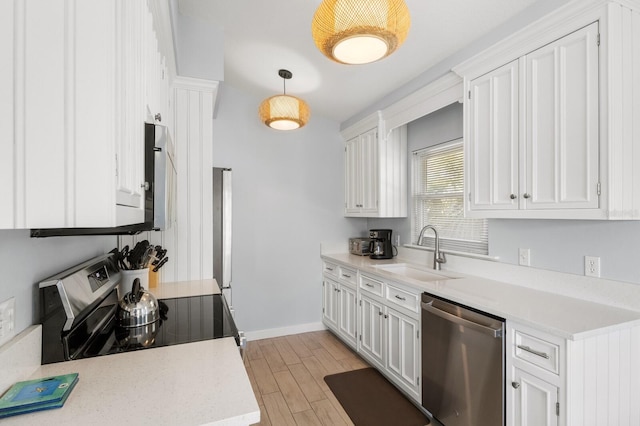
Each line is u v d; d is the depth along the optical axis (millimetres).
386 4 1346
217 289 2133
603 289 1684
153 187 1060
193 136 2455
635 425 1462
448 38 2143
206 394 889
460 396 1845
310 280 3869
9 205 652
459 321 1820
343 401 2396
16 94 656
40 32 669
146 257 1848
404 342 2393
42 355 1052
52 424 755
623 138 1440
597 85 1453
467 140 2125
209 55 2426
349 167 3848
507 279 2195
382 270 2750
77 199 691
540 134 1686
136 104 974
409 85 2762
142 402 848
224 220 2898
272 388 2578
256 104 3613
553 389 1365
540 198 1686
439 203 3023
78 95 692
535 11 1736
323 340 3576
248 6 2213
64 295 1089
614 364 1407
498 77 1916
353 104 3422
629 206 1455
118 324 1420
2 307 863
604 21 1424
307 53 2648
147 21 1228
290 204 3768
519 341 1518
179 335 1323
